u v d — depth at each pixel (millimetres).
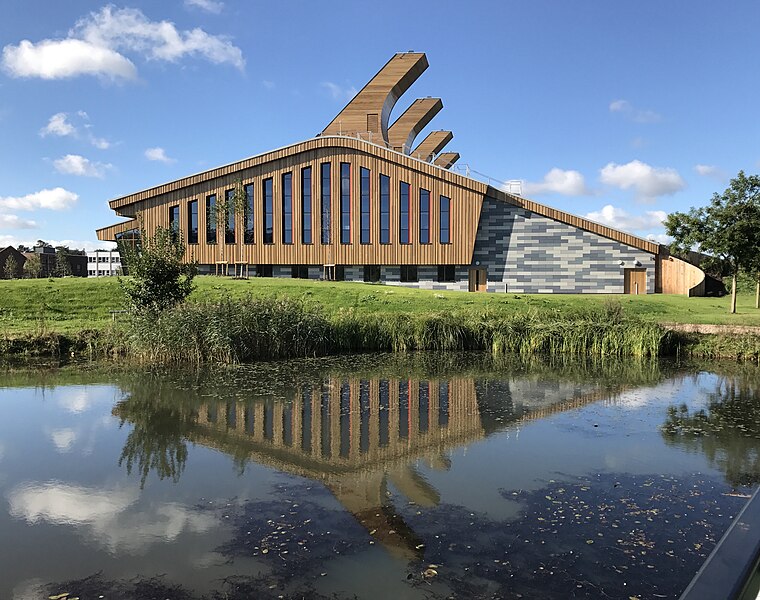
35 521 6082
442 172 40500
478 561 5234
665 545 5598
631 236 38375
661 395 13016
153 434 9539
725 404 12047
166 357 17500
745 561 1662
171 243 20344
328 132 48844
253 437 9430
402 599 4602
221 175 42375
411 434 9688
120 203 42875
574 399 12562
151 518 6156
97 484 7195
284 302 19984
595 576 4988
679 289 37875
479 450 8773
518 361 18281
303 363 17453
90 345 18281
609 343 19797
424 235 41062
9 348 18109
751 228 24812
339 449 8805
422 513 6328
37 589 4750
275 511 6355
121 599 4594
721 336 19703
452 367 17016
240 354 17766
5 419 10438
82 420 10406
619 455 8523
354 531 5844
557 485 7242
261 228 42281
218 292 28203
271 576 4945
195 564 5145
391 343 20484
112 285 27672
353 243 41625
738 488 7172
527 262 40156
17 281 28906
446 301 26609
